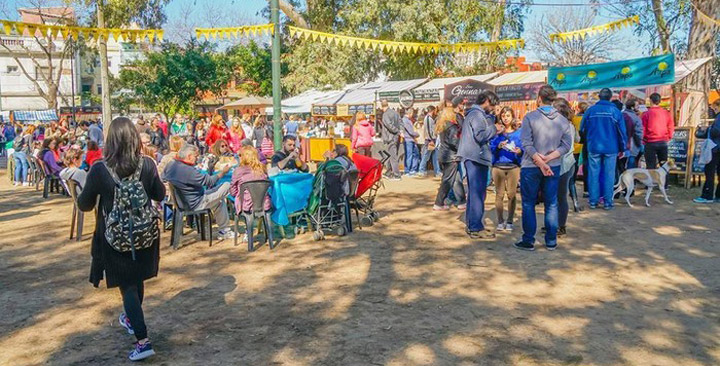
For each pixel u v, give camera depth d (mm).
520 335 4402
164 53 30859
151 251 4082
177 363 4047
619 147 9242
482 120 7246
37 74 56781
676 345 4164
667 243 7086
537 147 6547
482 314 4859
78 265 6781
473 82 16219
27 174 15578
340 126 22062
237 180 7219
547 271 6043
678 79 13484
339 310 5055
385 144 14625
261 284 5871
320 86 28625
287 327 4688
